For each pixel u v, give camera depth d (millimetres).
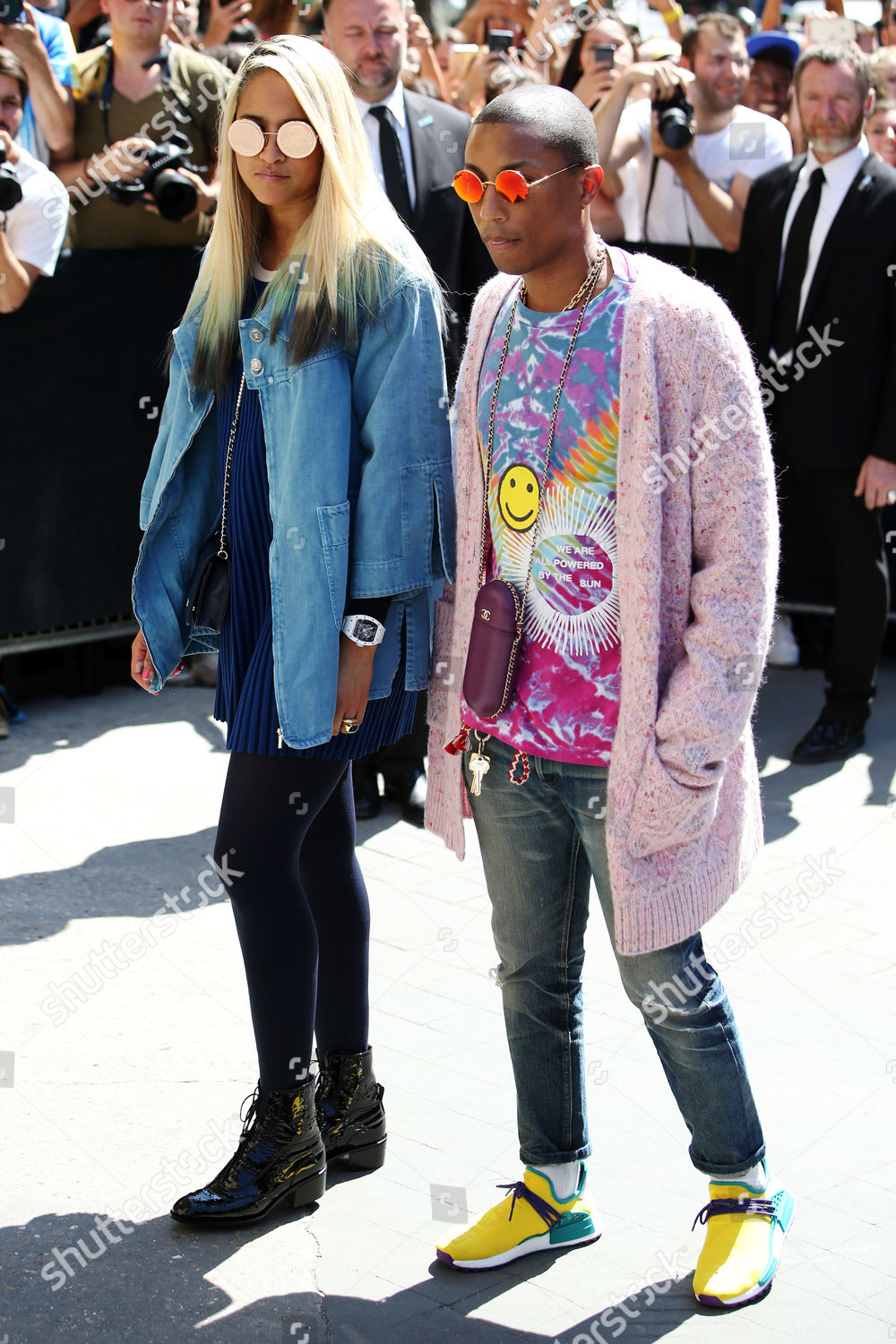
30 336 4406
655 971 2012
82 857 3643
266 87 2102
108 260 4527
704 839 1990
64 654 4898
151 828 3842
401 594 2219
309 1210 2318
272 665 2164
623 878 1921
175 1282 2127
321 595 2139
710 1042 2037
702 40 4691
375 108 3893
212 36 5176
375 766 4000
